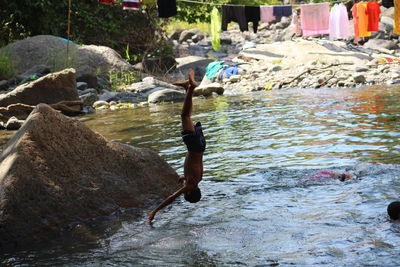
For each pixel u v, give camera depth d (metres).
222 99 21.73
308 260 6.11
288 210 7.87
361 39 32.56
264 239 6.86
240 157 11.21
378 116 14.46
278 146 11.90
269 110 17.31
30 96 19.81
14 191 7.59
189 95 7.26
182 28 43.12
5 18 29.25
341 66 26.58
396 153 10.44
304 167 10.05
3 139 15.07
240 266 6.09
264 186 9.11
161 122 16.42
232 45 38.25
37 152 8.18
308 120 14.77
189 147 7.43
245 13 22.89
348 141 11.78
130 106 21.28
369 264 5.87
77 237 7.46
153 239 7.20
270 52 30.58
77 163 8.54
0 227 7.30
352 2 34.44
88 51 26.88
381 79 22.80
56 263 6.57
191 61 31.55
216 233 7.21
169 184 9.43
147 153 9.64
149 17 32.34
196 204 8.54
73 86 20.45
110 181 8.70
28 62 25.42
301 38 33.00
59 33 30.39
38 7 28.64
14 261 6.71
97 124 16.77
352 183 8.86
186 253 6.62
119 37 31.91
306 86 23.77
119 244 7.10
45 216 7.66
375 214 7.39
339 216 7.44
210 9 34.56
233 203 8.41
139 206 8.70
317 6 23.77
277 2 42.41
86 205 8.15
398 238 6.52
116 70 26.91
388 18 35.06
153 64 29.61
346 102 17.59
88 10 31.08
